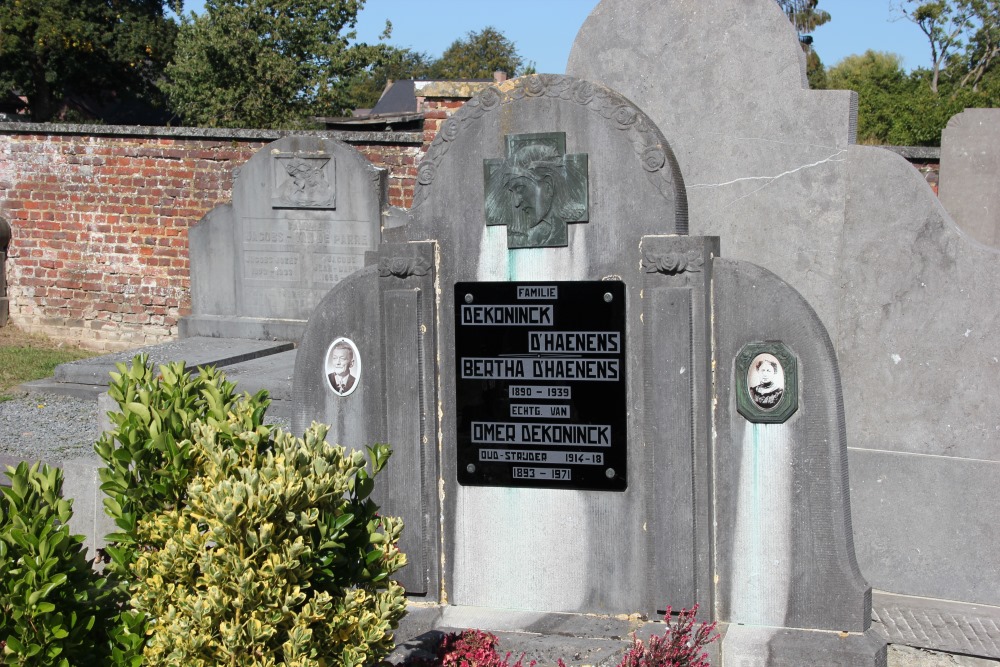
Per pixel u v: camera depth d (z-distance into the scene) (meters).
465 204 4.94
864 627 4.57
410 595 5.16
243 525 3.35
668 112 6.14
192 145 14.10
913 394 5.62
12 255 14.97
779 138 5.90
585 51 6.30
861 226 5.72
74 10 33.50
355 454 3.75
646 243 4.64
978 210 8.29
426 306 5.02
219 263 12.57
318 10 26.81
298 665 3.29
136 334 14.65
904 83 35.50
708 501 4.70
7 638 3.30
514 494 4.97
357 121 17.14
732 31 5.95
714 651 4.57
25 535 3.40
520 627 4.84
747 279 4.59
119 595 3.77
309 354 5.37
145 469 3.77
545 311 4.86
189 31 26.17
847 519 4.61
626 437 4.79
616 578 4.86
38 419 9.75
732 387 4.67
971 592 5.50
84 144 14.45
